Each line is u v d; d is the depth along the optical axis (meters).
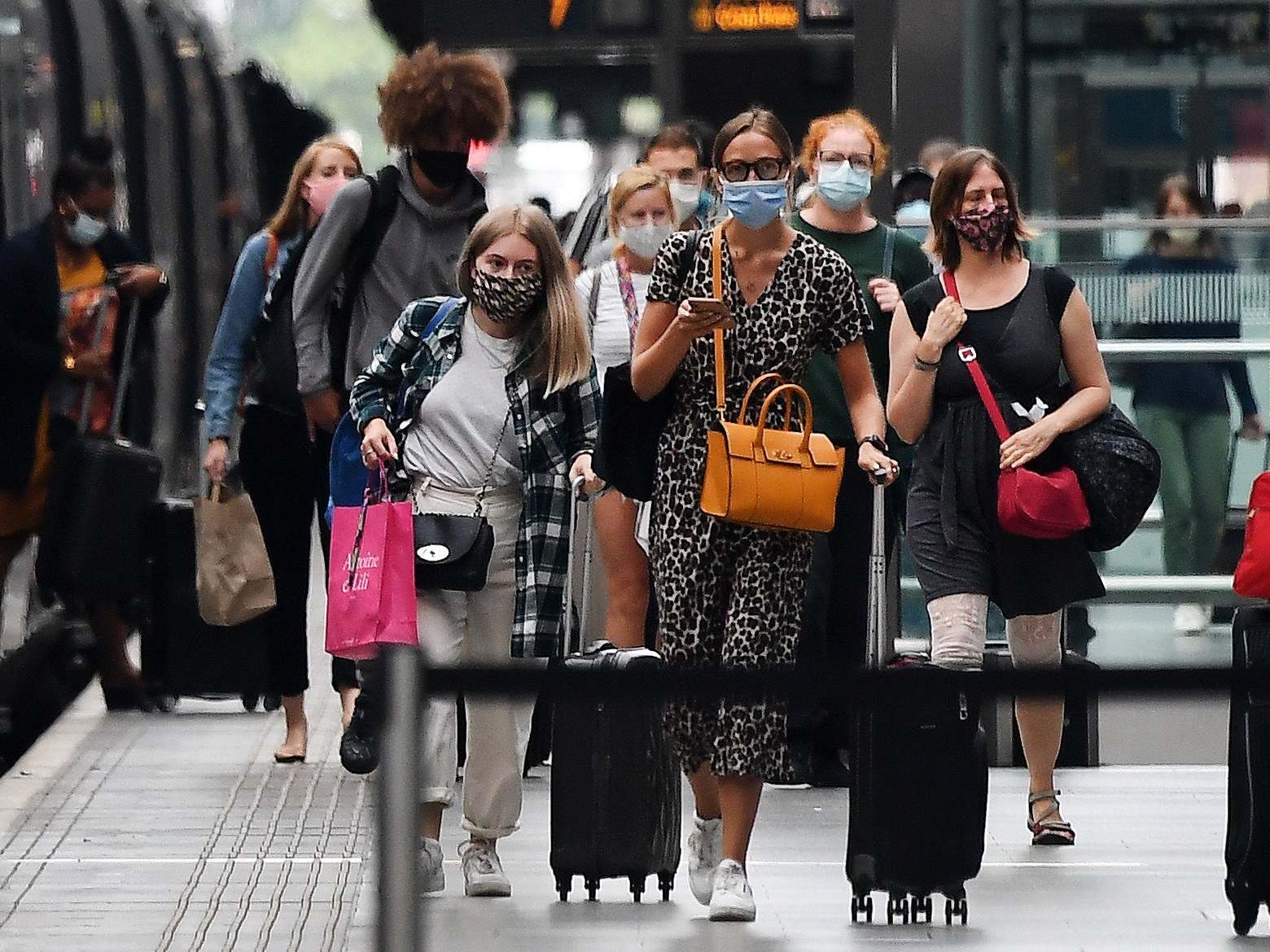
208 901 25.48
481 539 25.05
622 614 31.36
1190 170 42.72
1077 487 26.94
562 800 24.91
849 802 24.20
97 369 37.97
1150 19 42.31
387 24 63.31
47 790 32.19
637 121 64.00
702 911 24.66
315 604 57.78
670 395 24.91
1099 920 24.16
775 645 24.56
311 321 31.56
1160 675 15.27
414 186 31.53
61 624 42.97
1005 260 27.95
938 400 27.88
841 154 30.56
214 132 71.38
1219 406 37.72
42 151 44.22
